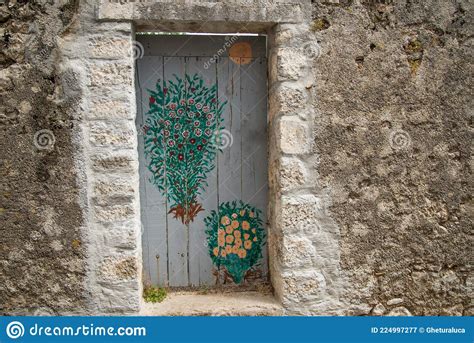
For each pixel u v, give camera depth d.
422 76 2.80
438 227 2.84
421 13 2.78
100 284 2.69
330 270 2.80
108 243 2.67
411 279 2.84
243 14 2.67
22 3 2.60
